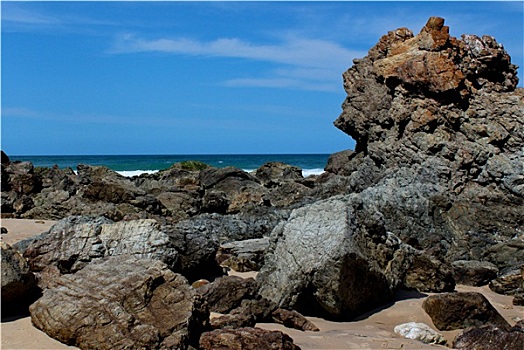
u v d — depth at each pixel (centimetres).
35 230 1759
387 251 1105
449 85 1822
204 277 1278
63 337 697
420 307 1055
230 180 2708
